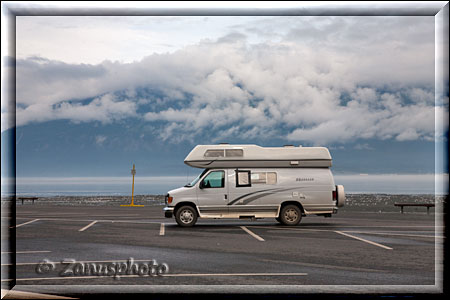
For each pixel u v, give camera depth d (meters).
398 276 9.30
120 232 16.95
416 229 17.95
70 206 36.78
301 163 19.53
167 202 19.28
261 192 19.33
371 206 37.59
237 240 14.70
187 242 14.23
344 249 12.77
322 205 19.44
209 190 19.25
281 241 14.45
